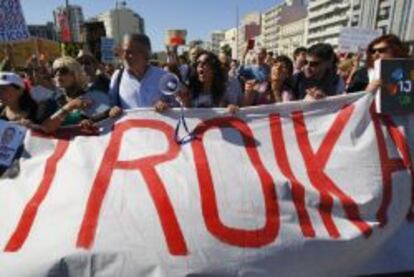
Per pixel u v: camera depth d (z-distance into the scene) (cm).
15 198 295
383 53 381
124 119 347
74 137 345
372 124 360
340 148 349
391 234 328
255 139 346
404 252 327
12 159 331
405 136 361
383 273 319
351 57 905
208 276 263
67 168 312
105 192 287
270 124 354
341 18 8788
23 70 930
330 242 291
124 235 264
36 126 345
